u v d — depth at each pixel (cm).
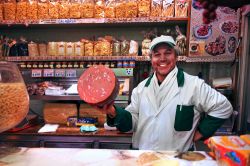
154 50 151
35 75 238
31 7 231
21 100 74
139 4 225
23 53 245
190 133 147
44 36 280
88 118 231
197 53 228
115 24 252
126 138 209
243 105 220
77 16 229
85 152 84
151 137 150
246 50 215
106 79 81
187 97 147
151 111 152
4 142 211
